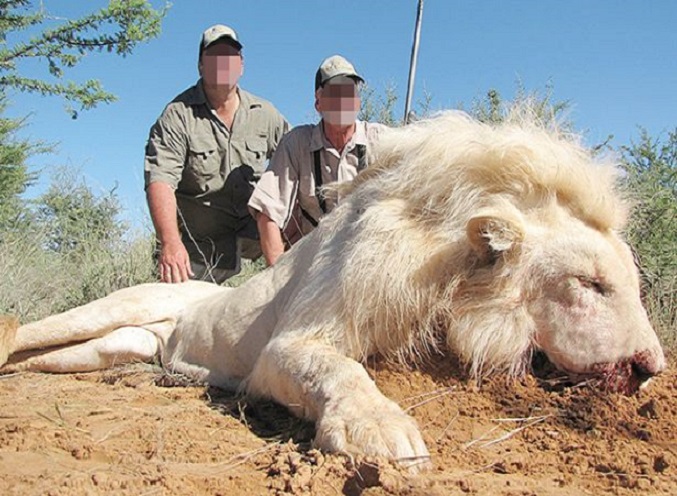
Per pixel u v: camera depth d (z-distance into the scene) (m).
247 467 1.35
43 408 1.79
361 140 2.68
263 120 3.32
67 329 2.34
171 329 2.38
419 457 1.29
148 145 3.10
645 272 2.54
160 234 2.89
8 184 4.37
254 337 2.06
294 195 2.71
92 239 3.57
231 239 3.34
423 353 1.68
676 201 3.01
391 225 1.69
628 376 1.59
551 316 1.59
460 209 1.68
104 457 1.40
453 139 1.73
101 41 4.62
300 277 1.98
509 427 1.52
